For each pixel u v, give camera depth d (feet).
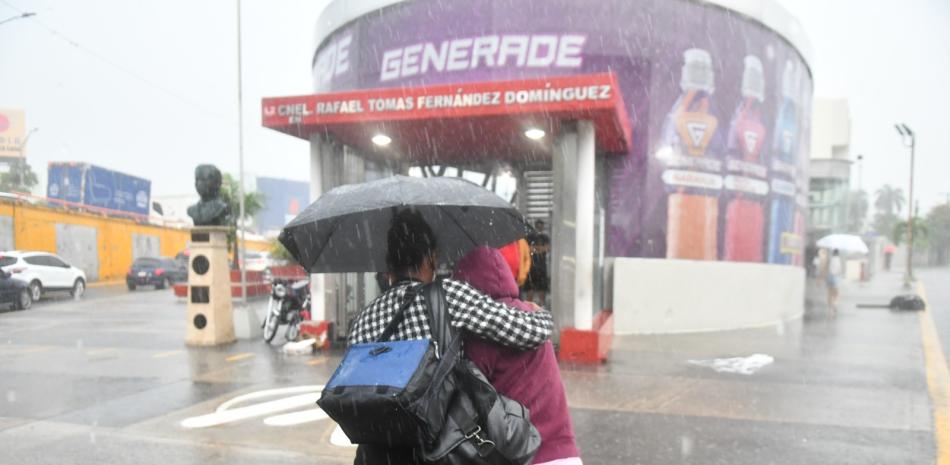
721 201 39.45
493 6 36.81
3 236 82.38
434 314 6.27
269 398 20.83
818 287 85.97
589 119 27.12
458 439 5.78
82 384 23.06
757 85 41.09
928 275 142.72
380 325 6.50
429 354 5.91
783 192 44.27
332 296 31.37
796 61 45.68
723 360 28.07
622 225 37.45
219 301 32.71
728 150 39.63
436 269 7.44
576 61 36.45
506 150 34.91
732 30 39.60
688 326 38.14
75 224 97.14
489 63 36.81
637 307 36.60
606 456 15.15
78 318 49.32
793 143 45.44
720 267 39.40
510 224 8.09
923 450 15.56
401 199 6.82
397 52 38.88
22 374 25.02
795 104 45.60
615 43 36.70
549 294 35.53
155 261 93.25
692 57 38.04
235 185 120.26
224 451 15.42
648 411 19.22
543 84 25.59
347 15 41.01
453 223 8.10
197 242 32.53
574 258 27.78
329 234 7.88
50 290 68.85
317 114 27.91
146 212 136.26
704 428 17.43
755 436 16.70
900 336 37.83
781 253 44.83
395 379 5.60
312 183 30.45
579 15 36.50
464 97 26.32
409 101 26.86
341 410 5.72
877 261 165.89
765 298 42.91
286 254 77.46
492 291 6.85
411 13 38.52
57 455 15.10
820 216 102.89
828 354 30.32
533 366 6.76
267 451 15.39
